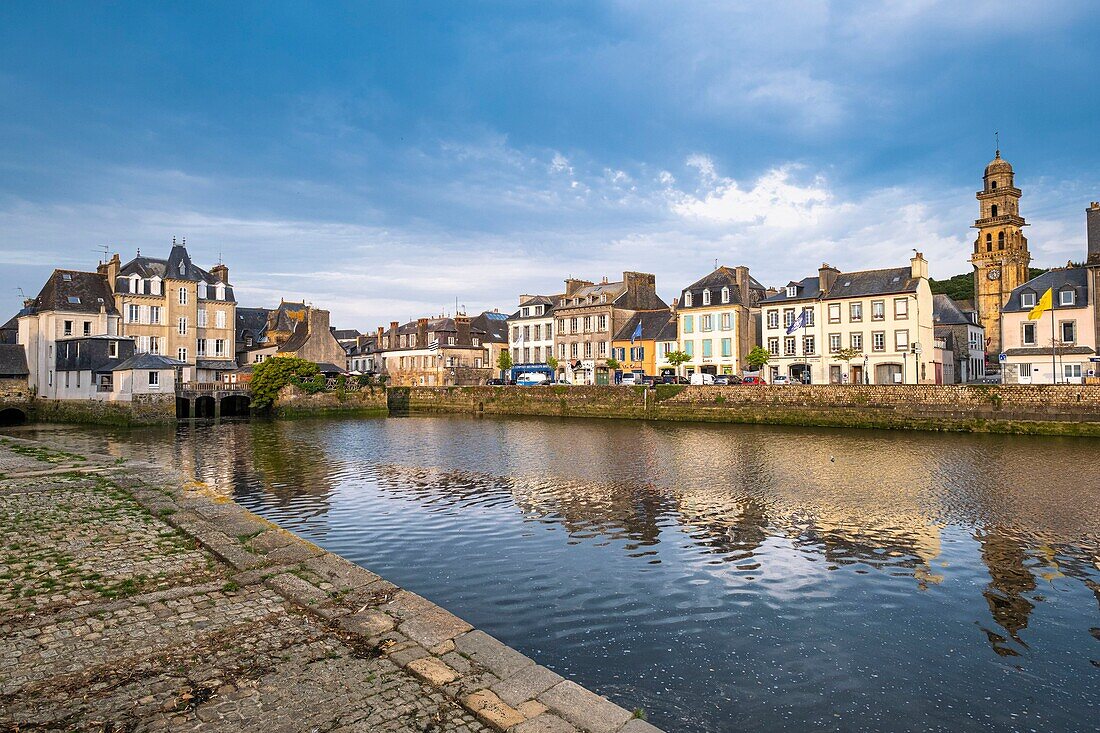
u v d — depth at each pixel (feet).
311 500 69.00
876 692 29.37
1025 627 35.96
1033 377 155.84
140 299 215.10
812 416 145.79
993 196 250.57
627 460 96.53
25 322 210.38
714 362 211.20
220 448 117.29
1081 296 151.84
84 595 31.37
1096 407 115.55
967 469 85.15
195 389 192.54
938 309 220.43
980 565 45.96
